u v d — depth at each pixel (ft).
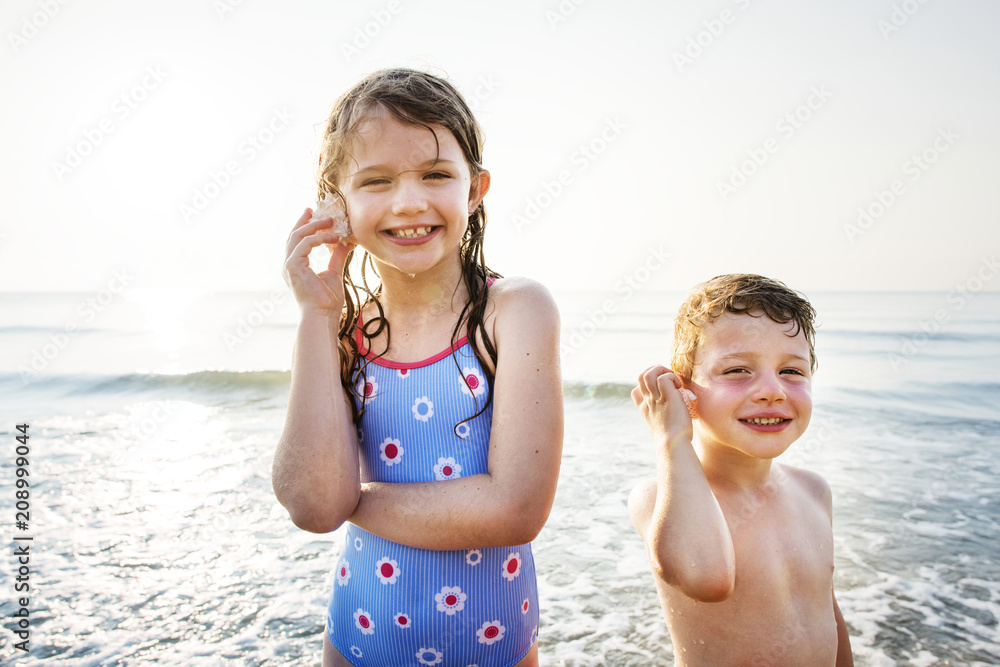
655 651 11.21
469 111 5.69
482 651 5.38
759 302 5.77
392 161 5.02
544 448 4.98
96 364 55.77
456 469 5.39
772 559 5.92
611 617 12.37
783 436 5.65
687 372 6.23
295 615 12.46
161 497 19.66
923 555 14.82
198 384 44.68
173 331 87.45
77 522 17.60
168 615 12.49
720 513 5.38
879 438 27.35
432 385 5.50
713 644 5.87
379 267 5.68
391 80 5.28
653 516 5.60
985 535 15.92
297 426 4.94
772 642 5.77
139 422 32.01
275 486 4.95
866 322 85.76
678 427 5.67
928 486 20.03
